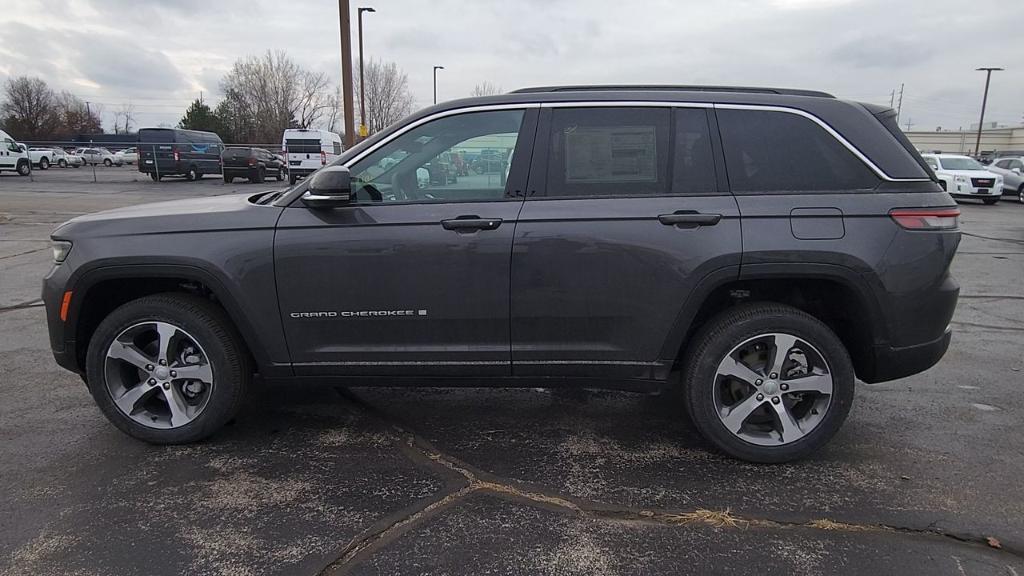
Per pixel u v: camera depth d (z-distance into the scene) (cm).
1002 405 423
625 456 352
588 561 260
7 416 396
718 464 342
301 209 334
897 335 324
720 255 315
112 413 350
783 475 330
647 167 327
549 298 327
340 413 409
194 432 352
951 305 330
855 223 315
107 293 362
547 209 324
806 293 348
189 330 341
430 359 339
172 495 308
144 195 2141
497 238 322
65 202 1833
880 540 274
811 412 337
